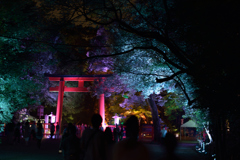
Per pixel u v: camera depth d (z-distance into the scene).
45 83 42.16
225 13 8.13
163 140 4.29
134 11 17.33
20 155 17.34
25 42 19.33
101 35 32.94
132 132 4.16
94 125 6.11
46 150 20.78
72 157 7.93
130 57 22.84
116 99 45.47
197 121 21.55
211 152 18.45
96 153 5.75
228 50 7.88
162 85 24.97
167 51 16.41
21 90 19.45
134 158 3.93
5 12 13.73
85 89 41.00
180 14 9.82
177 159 4.18
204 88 8.61
